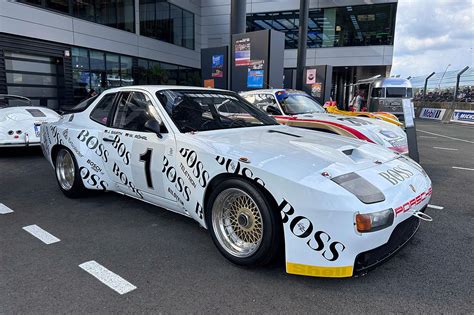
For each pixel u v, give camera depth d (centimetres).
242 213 278
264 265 272
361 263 239
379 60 2528
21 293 247
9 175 610
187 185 310
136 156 358
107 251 313
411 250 320
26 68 1509
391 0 2398
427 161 784
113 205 441
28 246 323
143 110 372
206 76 1324
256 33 1069
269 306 233
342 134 538
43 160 755
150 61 2266
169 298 242
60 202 453
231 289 253
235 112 399
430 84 2750
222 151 285
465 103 2136
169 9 2409
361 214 228
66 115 496
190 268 283
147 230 361
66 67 1667
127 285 258
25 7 1464
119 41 1973
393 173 277
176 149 319
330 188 234
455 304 235
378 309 230
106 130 404
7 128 725
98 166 414
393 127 595
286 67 2731
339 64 2616
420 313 226
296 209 238
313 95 1731
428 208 441
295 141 314
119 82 2017
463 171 671
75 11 1692
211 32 2825
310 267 242
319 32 2638
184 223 381
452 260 300
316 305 234
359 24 2531
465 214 418
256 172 255
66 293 247
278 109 653
